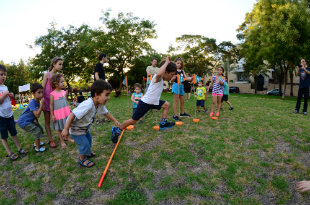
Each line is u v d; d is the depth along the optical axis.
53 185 2.30
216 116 5.50
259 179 2.25
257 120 4.94
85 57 19.92
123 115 6.12
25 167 2.78
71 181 2.36
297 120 4.89
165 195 2.01
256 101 9.74
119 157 2.91
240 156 2.84
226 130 4.07
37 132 3.21
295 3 13.31
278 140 3.48
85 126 2.58
